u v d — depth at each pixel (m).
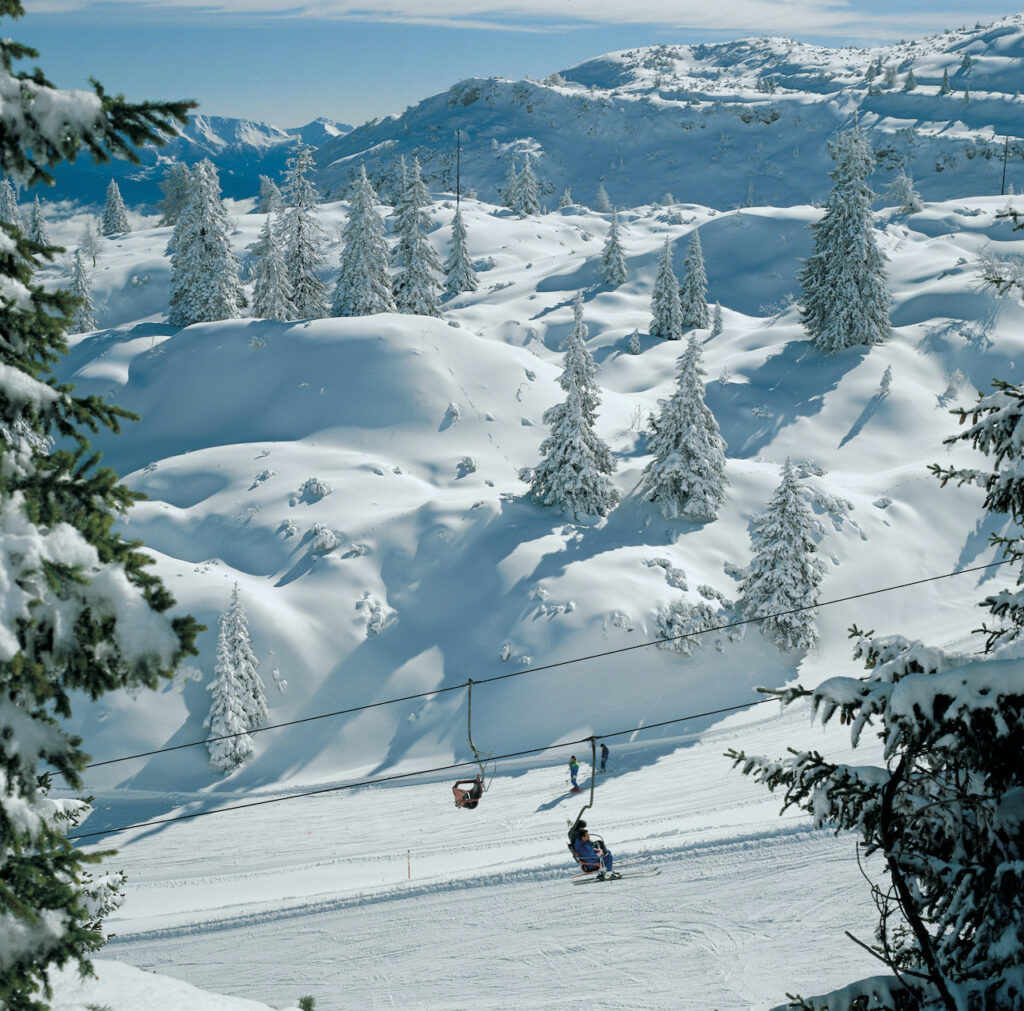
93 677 5.02
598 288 103.88
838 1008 6.06
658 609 41.78
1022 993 5.71
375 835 32.28
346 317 68.69
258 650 40.12
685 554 47.31
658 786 33.44
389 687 40.00
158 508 50.41
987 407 7.64
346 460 54.25
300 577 44.62
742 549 48.78
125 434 64.94
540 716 38.91
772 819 27.02
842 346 72.50
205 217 78.56
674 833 27.55
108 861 31.55
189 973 23.52
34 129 5.05
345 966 22.69
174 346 70.25
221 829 33.41
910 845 6.35
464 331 66.56
